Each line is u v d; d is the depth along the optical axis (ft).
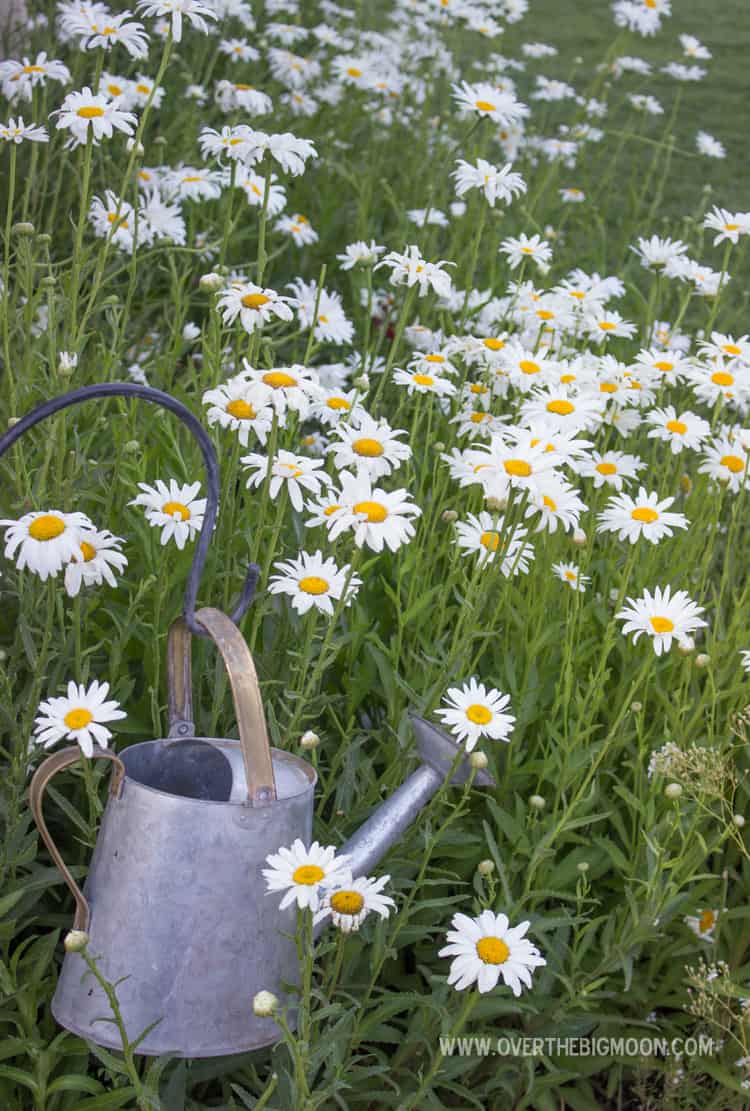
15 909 5.85
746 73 31.99
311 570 6.06
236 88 11.63
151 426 7.81
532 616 7.52
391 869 6.33
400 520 5.49
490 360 8.78
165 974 4.81
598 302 10.18
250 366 7.20
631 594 8.31
